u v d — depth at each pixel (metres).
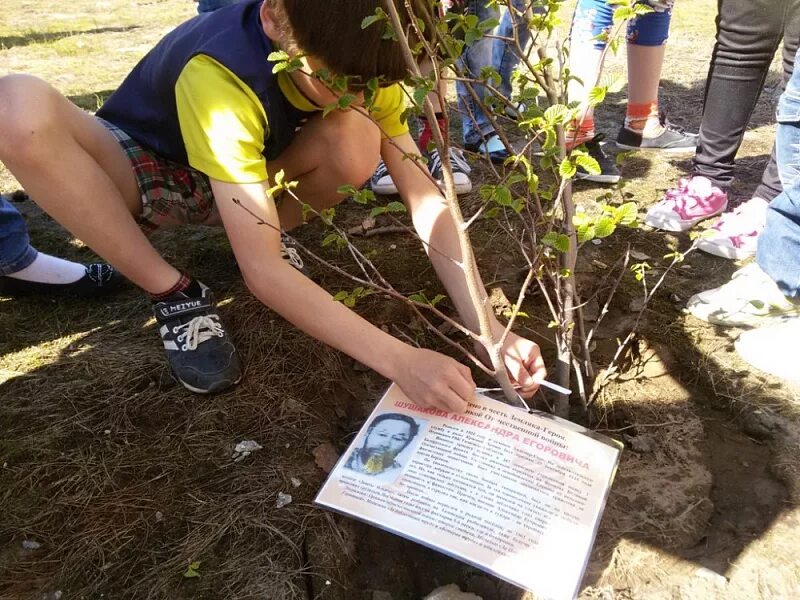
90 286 1.98
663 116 3.02
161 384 1.65
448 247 1.61
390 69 1.29
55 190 1.49
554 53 3.33
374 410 1.46
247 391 1.63
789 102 1.66
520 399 1.43
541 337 1.85
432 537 1.22
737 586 1.24
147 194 1.73
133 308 1.96
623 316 1.95
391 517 1.26
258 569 1.23
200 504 1.35
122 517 1.32
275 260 1.39
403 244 2.28
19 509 1.33
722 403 1.64
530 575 1.17
